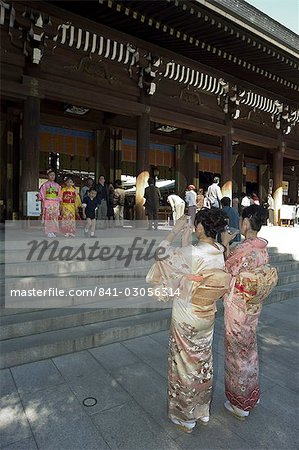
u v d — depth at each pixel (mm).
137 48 9727
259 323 5512
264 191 20500
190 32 9109
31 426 2721
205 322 2684
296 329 5262
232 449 2539
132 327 4602
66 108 12180
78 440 2582
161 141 15812
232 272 2916
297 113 15195
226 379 2994
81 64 8961
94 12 8289
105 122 13539
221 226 2709
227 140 12703
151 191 10023
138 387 3338
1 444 2516
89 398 3123
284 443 2623
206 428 2789
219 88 11992
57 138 13125
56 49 8531
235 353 2896
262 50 9906
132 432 2689
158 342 4477
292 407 3129
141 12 8172
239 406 2893
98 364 3803
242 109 13383
